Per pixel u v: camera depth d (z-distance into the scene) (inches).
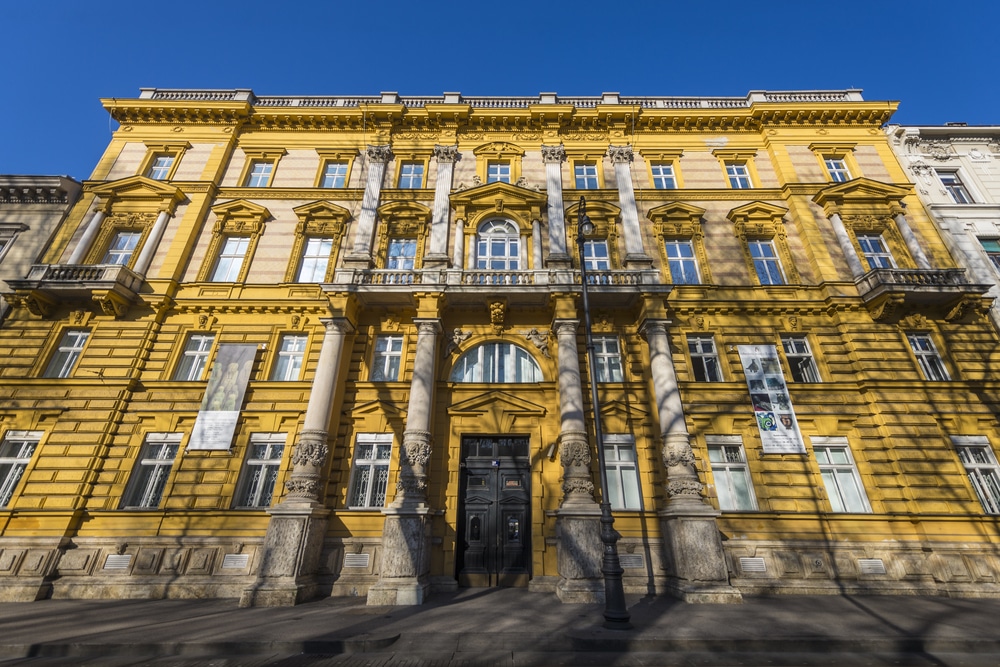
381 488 547.5
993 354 597.6
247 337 627.8
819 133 801.6
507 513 543.2
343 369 596.1
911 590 477.4
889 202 721.6
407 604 421.1
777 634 310.5
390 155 796.6
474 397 577.3
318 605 428.5
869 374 580.4
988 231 705.0
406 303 625.9
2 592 470.9
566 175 775.7
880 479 531.8
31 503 519.5
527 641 301.9
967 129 788.6
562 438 525.0
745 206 724.7
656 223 719.7
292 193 758.5
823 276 653.3
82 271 634.8
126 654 288.4
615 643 297.6
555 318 589.9
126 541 508.4
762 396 578.9
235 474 542.9
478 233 713.0
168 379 597.6
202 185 746.2
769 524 515.5
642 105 854.5
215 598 478.0
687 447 517.0
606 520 360.5
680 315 639.8
